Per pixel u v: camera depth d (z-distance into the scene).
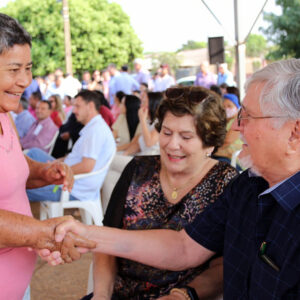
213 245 1.68
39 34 28.19
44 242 1.52
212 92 1.83
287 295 1.23
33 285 3.23
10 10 28.41
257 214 1.40
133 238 1.70
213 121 1.78
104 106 6.71
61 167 2.02
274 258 1.28
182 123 1.77
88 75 17.28
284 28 17.20
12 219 1.44
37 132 6.64
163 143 1.83
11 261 1.65
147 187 1.89
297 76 1.21
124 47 30.14
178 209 1.83
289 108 1.22
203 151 1.83
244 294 1.41
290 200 1.26
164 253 1.70
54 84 14.29
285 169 1.30
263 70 1.29
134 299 1.81
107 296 1.76
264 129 1.27
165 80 14.28
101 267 1.83
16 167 1.66
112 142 4.08
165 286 1.78
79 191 3.93
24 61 1.49
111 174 3.31
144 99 5.00
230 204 1.55
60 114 8.85
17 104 1.59
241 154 1.41
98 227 1.68
